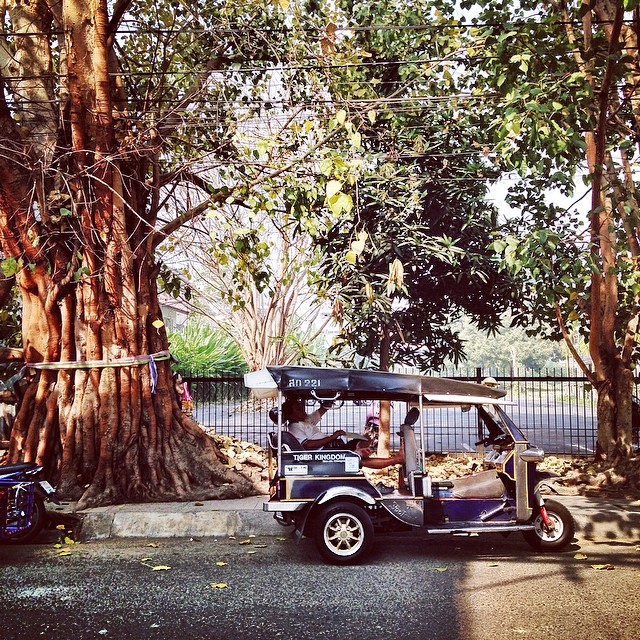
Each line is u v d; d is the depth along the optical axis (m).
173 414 10.58
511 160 8.77
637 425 12.44
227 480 10.18
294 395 8.02
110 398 10.04
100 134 9.97
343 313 12.73
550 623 5.21
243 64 12.03
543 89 8.48
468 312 14.16
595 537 8.46
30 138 10.46
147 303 10.64
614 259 11.15
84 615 5.48
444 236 12.20
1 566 7.06
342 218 12.24
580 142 8.21
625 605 5.64
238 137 10.23
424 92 12.62
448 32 11.56
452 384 7.61
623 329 12.59
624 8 7.61
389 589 6.14
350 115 10.27
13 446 10.33
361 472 7.29
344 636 4.98
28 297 10.59
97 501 9.40
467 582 6.36
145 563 7.16
